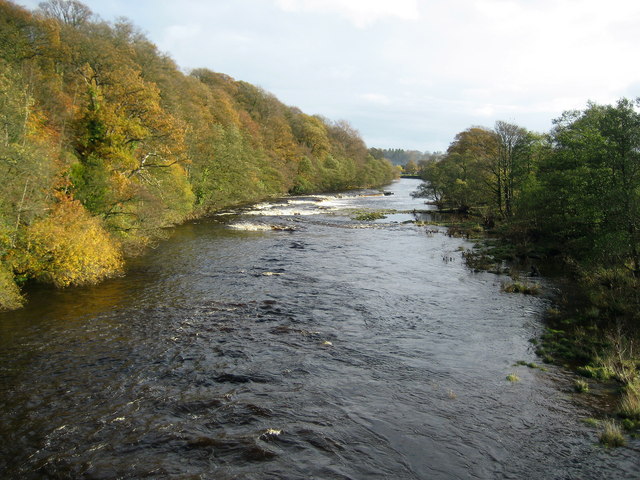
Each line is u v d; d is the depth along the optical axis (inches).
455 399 418.9
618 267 764.0
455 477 308.5
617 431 350.6
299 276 904.9
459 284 856.3
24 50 1256.2
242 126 3075.8
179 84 2233.0
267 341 554.9
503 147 1680.6
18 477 305.9
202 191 2078.0
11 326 594.2
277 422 376.2
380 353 526.9
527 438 354.6
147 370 471.5
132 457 328.5
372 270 973.8
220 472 312.0
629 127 724.0
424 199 3154.5
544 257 1088.8
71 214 800.3
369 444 346.9
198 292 773.3
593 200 778.2
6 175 660.1
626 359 488.7
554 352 529.7
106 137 1186.0
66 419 378.0
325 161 4143.7
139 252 1092.5
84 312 655.8
